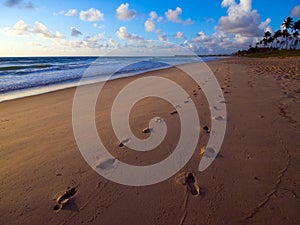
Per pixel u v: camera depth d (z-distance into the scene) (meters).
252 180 1.99
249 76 9.05
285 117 3.58
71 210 1.71
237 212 1.63
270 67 14.58
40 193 1.91
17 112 4.85
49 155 2.60
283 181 1.96
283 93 5.28
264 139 2.80
